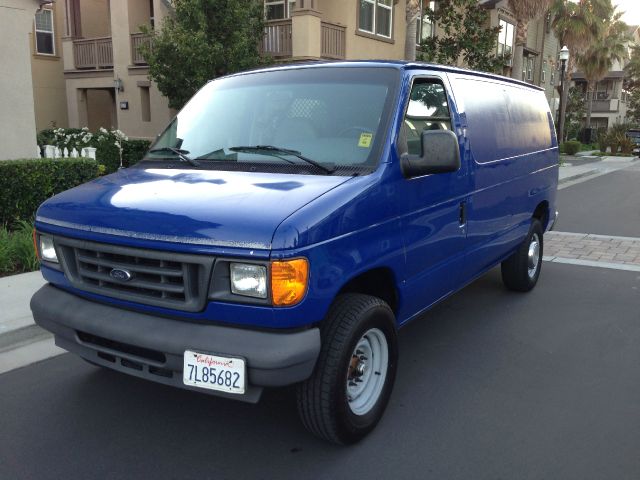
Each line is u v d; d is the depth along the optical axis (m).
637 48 59.56
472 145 4.75
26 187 8.25
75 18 20.67
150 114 19.39
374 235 3.43
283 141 3.88
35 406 4.05
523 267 6.42
